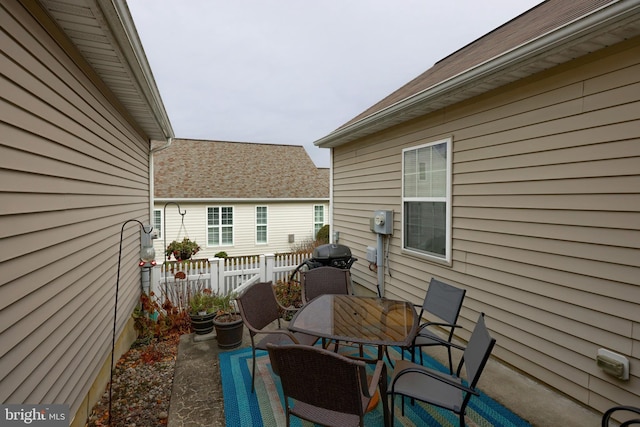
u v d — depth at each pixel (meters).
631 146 2.21
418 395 2.01
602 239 2.37
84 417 2.48
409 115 4.20
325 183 14.21
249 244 12.25
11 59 1.59
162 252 10.87
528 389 2.74
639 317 2.18
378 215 4.90
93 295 2.74
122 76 2.90
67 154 2.23
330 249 5.09
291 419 2.40
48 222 1.95
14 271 1.61
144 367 3.39
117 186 3.53
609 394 2.34
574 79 2.53
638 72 2.17
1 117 1.51
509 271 3.08
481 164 3.35
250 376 3.02
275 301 3.33
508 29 5.11
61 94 2.14
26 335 1.71
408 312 2.88
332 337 2.32
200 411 2.52
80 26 2.10
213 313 4.11
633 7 1.89
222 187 12.05
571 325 2.57
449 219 3.74
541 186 2.78
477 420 2.35
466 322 3.57
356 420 1.77
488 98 3.25
